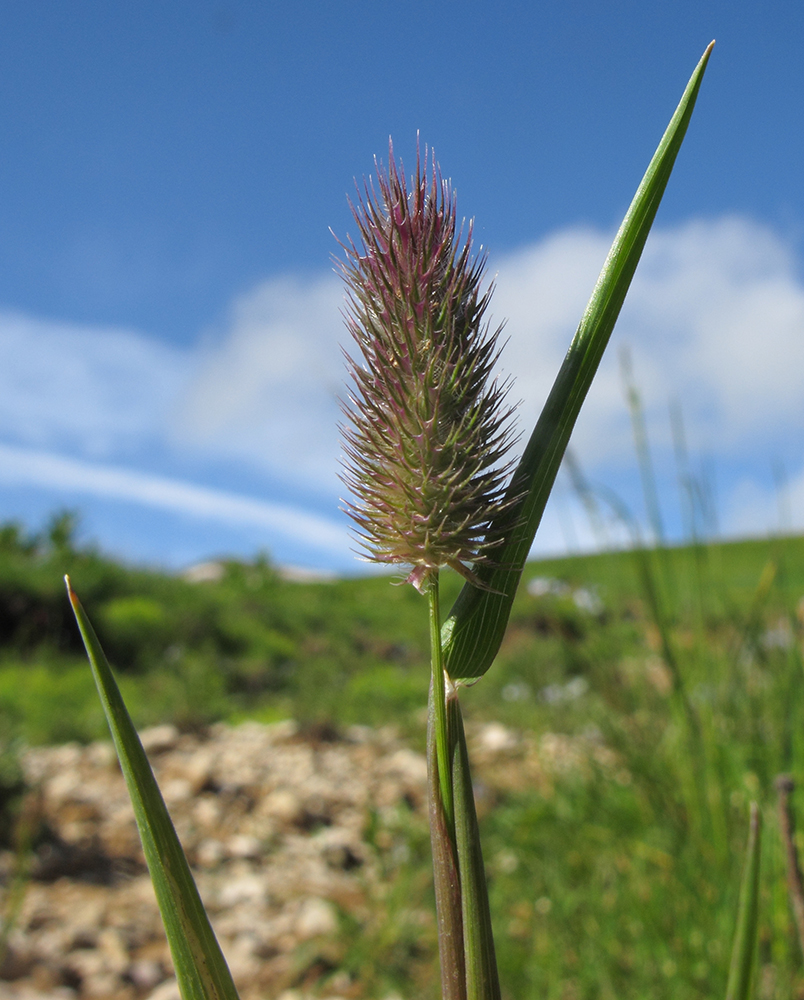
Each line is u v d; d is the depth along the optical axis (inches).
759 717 100.3
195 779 243.4
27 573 570.6
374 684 462.9
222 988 31.9
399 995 115.6
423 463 31.9
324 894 161.5
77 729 323.0
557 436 35.7
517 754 161.9
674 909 96.2
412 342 32.3
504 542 35.3
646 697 113.0
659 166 36.5
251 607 667.4
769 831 83.6
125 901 164.6
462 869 32.4
